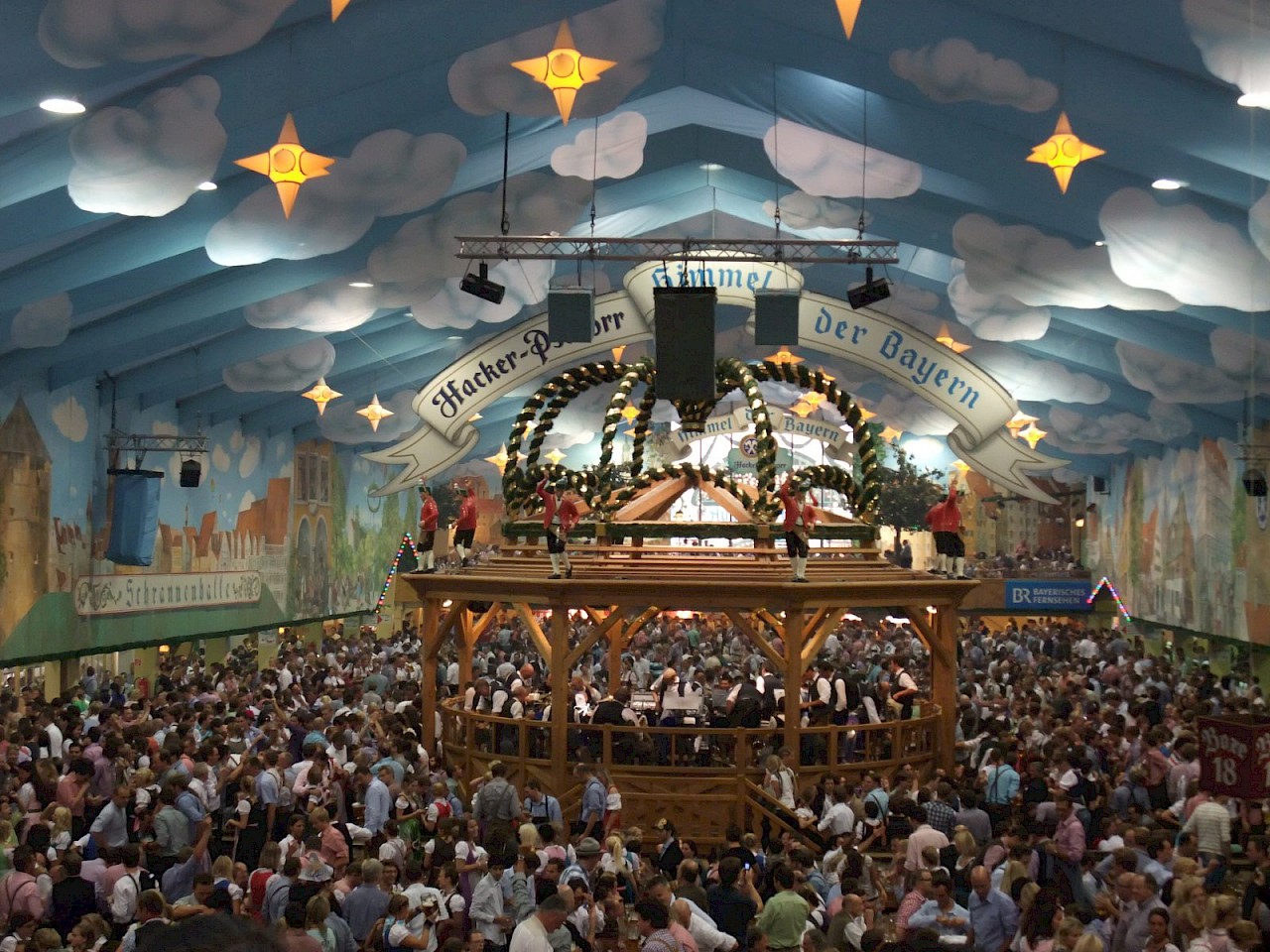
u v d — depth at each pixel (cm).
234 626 3503
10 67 1462
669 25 1906
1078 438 3622
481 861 1255
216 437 3403
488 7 1642
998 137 2053
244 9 1302
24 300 2059
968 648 3566
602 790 1689
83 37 1302
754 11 1877
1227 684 2838
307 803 1578
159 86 1662
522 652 3425
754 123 2309
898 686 2148
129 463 2886
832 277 3067
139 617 2939
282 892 1076
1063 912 1021
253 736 1927
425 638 2103
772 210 2570
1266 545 2983
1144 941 1093
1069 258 2253
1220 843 1430
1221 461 3334
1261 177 1725
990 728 2031
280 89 1667
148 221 2067
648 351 3981
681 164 2597
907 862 1377
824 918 1235
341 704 2295
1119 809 1686
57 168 1698
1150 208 1923
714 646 3384
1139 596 4197
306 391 3347
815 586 1862
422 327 3300
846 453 4419
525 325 2762
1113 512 4578
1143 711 2306
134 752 1622
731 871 1221
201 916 188
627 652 3209
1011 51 1725
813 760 1925
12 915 1033
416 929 1088
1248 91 1445
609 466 2183
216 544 3400
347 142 2033
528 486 2195
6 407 2364
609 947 1081
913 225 2553
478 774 1995
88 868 1175
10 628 2369
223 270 2445
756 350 3944
